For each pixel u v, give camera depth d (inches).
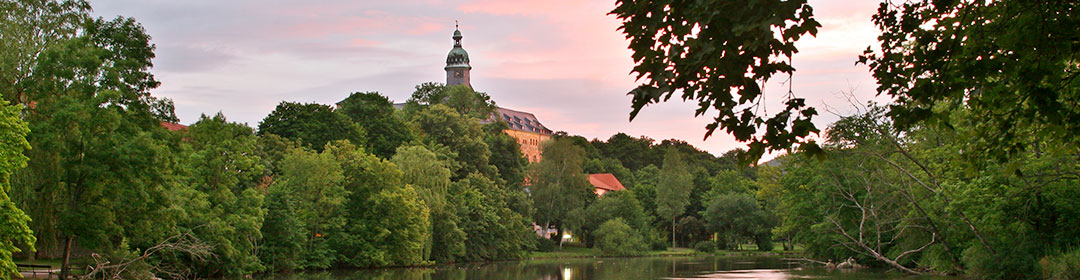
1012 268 1627.7
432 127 4635.8
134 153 1727.4
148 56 2156.7
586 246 4857.3
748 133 364.2
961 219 1830.7
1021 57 466.3
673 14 363.6
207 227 2064.5
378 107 4453.7
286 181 2647.6
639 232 4598.9
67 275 1710.1
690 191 5167.3
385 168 3112.7
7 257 1163.9
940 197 1747.0
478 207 3745.1
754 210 4776.1
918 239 2244.1
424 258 3260.3
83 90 1739.7
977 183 1521.9
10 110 1226.0
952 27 468.8
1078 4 449.1
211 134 2277.3
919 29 470.0
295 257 2632.9
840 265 2613.2
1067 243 1566.2
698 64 346.6
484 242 3735.2
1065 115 532.7
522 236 4069.9
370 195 3080.7
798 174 2664.9
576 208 4480.8
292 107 3895.2
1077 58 475.5
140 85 2046.0
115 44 2124.8
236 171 2306.8
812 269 2630.4
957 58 460.8
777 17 322.0
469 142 4429.1
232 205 2230.6
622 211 4842.5
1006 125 530.0
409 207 3034.0
